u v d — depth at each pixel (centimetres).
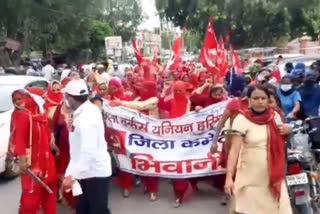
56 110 732
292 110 897
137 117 822
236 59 1367
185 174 800
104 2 4853
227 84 1421
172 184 865
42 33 4825
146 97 877
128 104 835
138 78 994
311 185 582
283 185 512
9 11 4322
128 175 832
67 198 728
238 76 1341
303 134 641
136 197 834
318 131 628
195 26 5653
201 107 832
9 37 4569
